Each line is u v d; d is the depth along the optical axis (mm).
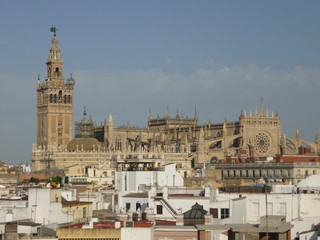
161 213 112438
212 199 112625
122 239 82625
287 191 126500
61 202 111875
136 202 124062
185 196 116250
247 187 132875
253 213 113062
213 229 82875
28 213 102250
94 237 82000
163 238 88875
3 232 86938
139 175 160000
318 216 110875
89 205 116688
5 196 127625
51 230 88875
